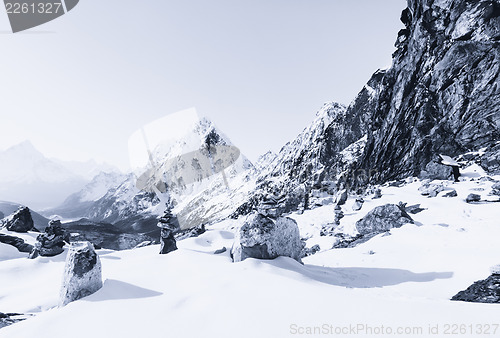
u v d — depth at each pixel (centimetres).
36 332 605
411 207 2586
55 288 1553
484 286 815
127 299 760
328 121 8281
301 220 3197
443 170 3506
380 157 4978
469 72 4228
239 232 1209
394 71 5388
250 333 535
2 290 1630
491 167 3384
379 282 1069
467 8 4266
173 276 931
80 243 903
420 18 4834
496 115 3931
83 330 604
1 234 3083
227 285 801
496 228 1498
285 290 731
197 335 557
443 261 1149
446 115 4397
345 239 2247
